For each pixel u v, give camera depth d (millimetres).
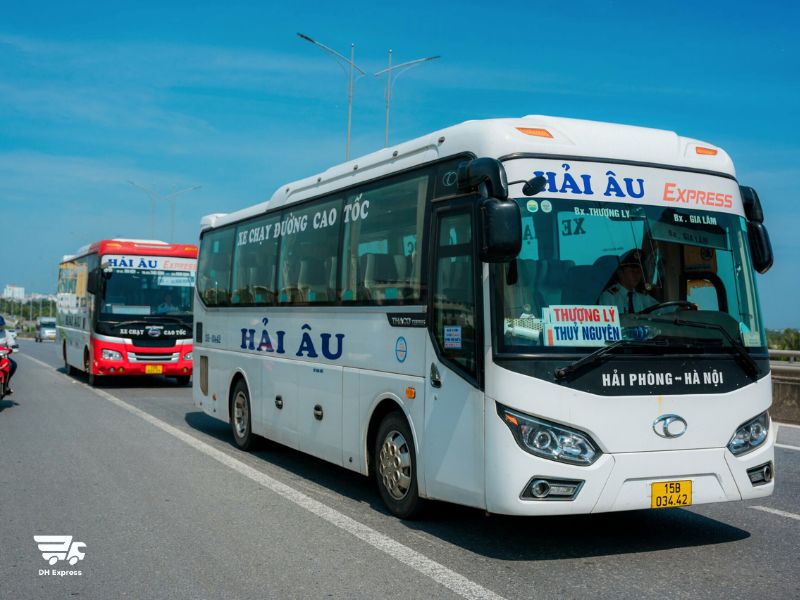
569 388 5629
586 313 5816
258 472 9273
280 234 9977
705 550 6223
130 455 10258
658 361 5852
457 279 6250
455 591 5234
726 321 6188
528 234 5855
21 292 128000
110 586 5383
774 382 14422
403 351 6977
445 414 6293
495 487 5684
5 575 5605
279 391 9680
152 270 20172
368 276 7691
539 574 5594
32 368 27734
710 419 5938
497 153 6039
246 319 10883
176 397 17938
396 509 7117
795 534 6723
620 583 5406
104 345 19547
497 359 5715
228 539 6469
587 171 6113
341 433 8102
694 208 6379
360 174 8109
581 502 5598
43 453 10352
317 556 6008
